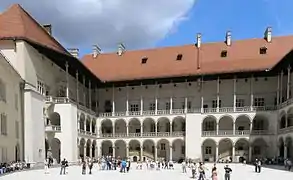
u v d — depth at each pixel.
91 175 36.31
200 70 65.25
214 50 70.75
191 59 70.00
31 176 32.94
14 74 43.81
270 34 69.19
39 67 52.72
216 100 67.56
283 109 56.19
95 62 77.75
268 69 60.09
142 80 67.69
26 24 52.69
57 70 60.34
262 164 54.88
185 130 64.25
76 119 57.03
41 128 50.25
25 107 46.94
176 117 65.75
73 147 55.12
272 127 59.72
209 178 33.72
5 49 48.03
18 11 53.78
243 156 63.00
